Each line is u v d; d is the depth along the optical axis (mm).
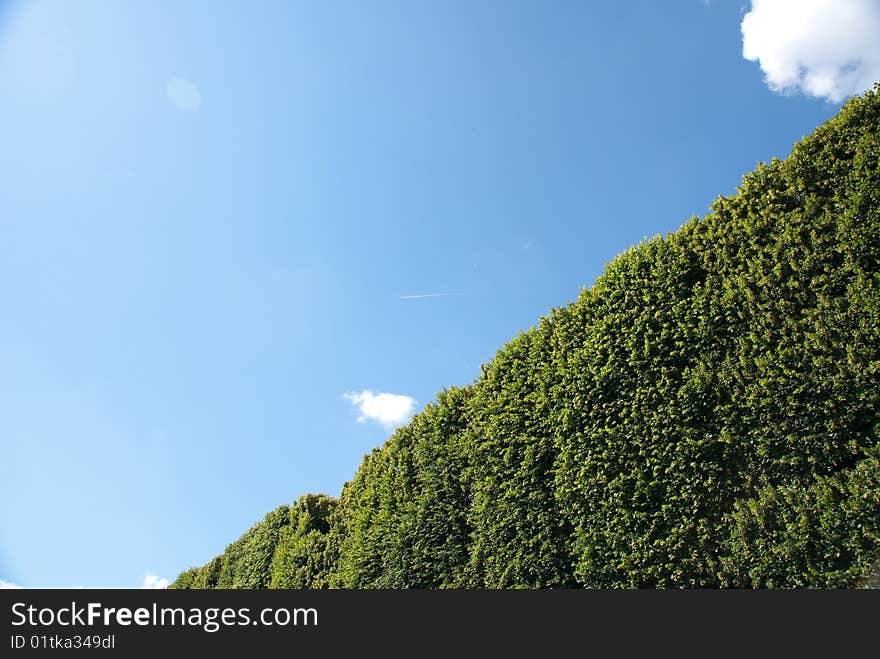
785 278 6199
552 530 7895
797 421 5789
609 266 8242
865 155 5812
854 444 5410
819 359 5664
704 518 6406
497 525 8484
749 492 6172
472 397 9969
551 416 8164
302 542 14875
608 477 7293
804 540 5508
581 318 8273
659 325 7262
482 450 9219
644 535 6805
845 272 5734
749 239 6656
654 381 7141
